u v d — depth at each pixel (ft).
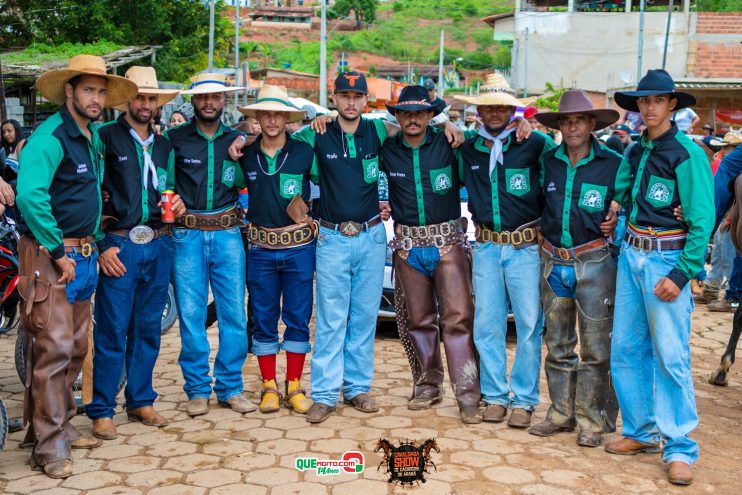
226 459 15.16
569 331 16.57
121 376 18.13
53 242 14.58
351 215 17.54
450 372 17.81
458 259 17.88
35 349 14.83
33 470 14.82
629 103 15.49
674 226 14.67
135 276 16.38
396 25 332.19
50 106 71.26
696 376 21.83
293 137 17.85
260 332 18.22
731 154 20.18
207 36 94.38
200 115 17.22
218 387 18.31
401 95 17.17
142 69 16.63
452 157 17.60
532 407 17.22
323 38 92.27
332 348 17.71
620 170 15.65
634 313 15.23
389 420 17.46
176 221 17.58
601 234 15.96
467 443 16.01
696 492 13.89
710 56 114.83
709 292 30.68
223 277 17.85
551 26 119.34
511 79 124.57
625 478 14.38
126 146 16.26
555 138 36.65
